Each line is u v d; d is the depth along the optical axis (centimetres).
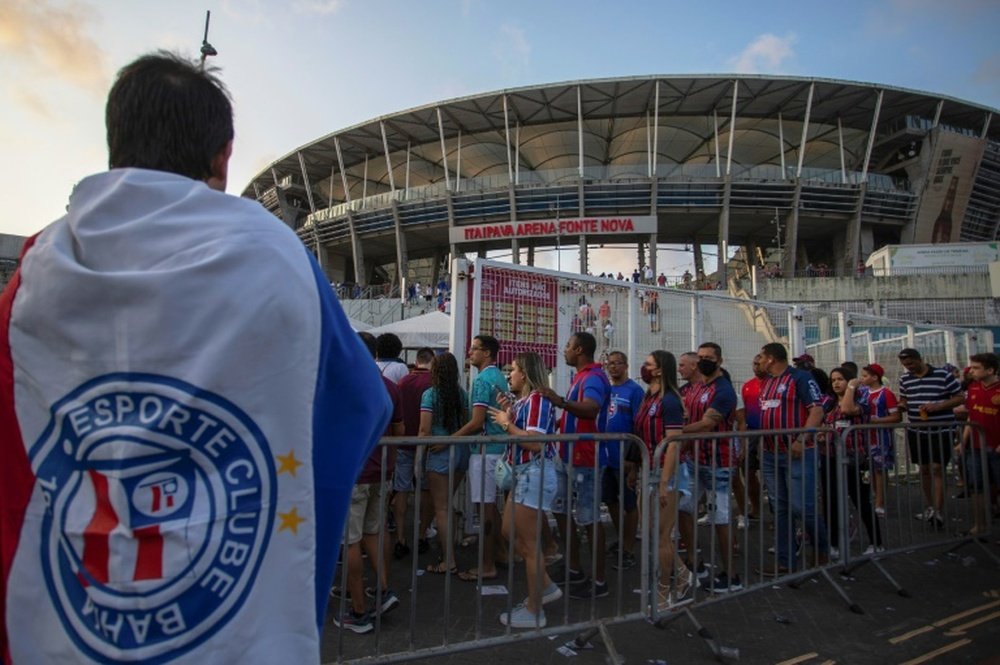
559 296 691
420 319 1047
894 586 455
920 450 617
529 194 4672
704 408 509
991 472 640
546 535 451
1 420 92
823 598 441
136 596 83
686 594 406
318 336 100
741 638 369
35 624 87
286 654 92
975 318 2530
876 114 4388
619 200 4603
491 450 492
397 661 308
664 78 4150
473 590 450
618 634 370
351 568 374
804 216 4634
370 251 5753
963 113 4597
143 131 110
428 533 566
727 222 4522
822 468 516
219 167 120
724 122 4694
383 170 5475
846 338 979
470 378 613
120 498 85
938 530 599
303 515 95
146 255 92
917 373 716
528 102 4447
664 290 759
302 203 6044
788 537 469
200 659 85
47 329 90
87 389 88
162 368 87
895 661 343
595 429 472
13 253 3841
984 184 4628
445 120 4694
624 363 538
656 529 371
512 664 331
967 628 389
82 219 94
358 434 109
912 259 3006
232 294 91
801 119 4672
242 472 90
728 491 430
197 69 118
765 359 531
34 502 89
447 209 4862
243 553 89
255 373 91
